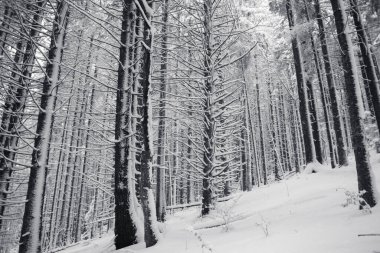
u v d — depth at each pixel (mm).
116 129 9281
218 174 11312
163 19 13727
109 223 23969
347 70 6812
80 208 25391
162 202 13258
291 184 12672
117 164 8898
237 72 16016
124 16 10016
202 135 12133
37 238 8492
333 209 6824
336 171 12969
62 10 10172
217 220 9578
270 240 5258
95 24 12594
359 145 6402
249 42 15648
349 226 5039
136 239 8328
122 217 8477
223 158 14008
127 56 9727
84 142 23078
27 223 8453
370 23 16844
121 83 9477
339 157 14258
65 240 25891
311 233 5133
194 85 12844
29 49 11766
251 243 5402
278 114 41062
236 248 5266
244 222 8281
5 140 12117
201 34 12156
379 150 16094
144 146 7898
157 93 14164
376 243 3830
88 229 25469
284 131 40344
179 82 12602
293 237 5105
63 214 25766
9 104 11766
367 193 6129
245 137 22297
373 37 20969
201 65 12078
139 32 11086
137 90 11078
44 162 9109
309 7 17219
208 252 5352
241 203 12016
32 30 11688
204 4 12367
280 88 37812
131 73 9969
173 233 8750
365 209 5621
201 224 9508
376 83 12305
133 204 8758
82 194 25688
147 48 8078
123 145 9023
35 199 8695
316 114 16766
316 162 14547
